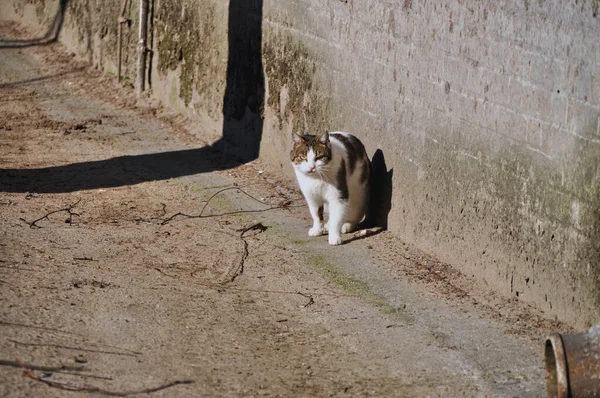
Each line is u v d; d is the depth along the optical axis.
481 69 6.66
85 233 7.95
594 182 5.49
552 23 5.82
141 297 6.37
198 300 6.43
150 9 13.83
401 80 7.82
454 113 7.06
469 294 6.68
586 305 5.64
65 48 17.28
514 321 6.08
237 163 10.87
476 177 6.83
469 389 5.01
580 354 4.46
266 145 10.69
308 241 8.03
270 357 5.44
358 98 8.59
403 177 7.91
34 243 7.48
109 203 9.04
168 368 5.14
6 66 16.19
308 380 5.10
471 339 5.78
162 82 13.68
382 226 8.37
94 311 5.98
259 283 6.91
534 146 6.09
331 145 7.80
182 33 12.91
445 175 7.25
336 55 8.93
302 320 6.14
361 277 7.08
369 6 8.23
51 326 5.57
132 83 14.52
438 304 6.47
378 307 6.42
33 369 4.85
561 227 5.86
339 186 7.82
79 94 14.58
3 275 6.48
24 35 18.39
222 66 11.72
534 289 6.22
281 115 10.24
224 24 11.61
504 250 6.54
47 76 15.66
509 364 5.36
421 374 5.22
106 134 12.17
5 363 4.86
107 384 4.80
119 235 7.96
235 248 7.75
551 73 5.87
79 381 4.79
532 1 6.02
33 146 11.38
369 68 8.33
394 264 7.40
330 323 6.09
